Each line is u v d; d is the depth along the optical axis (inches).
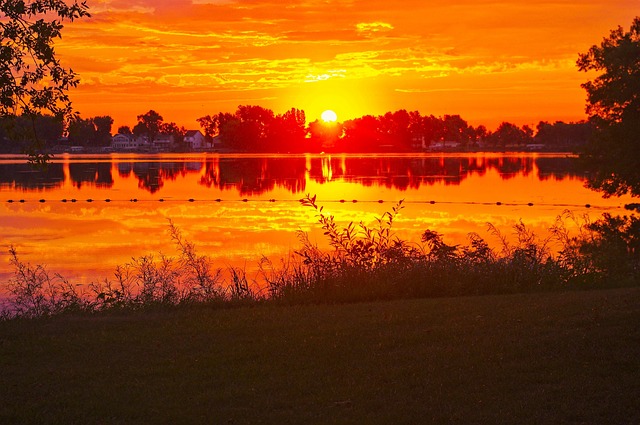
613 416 250.7
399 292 494.9
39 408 267.6
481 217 1275.8
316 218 1248.2
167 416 258.7
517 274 533.6
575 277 543.2
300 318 404.2
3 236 1024.9
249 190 1987.0
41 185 2111.2
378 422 249.9
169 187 2082.9
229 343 353.7
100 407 267.9
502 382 285.7
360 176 2657.5
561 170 3110.2
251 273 700.7
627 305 399.9
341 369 308.0
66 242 957.2
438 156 5698.8
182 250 832.3
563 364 303.6
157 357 332.5
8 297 611.2
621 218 1288.1
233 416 258.2
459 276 517.0
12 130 440.8
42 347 352.5
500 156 5693.9
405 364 311.6
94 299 593.9
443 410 259.4
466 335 353.4
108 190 1946.4
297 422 251.8
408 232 1027.3
